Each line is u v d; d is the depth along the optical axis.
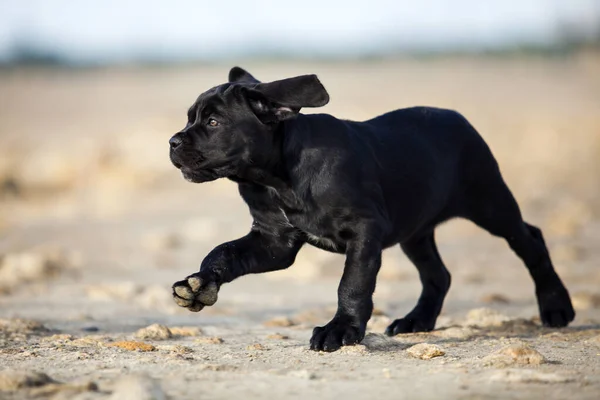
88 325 13.38
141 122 52.28
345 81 84.12
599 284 17.44
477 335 11.95
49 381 8.74
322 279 19.31
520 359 9.63
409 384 8.67
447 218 12.68
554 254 20.75
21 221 28.20
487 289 17.36
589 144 43.12
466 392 8.33
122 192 33.66
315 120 11.20
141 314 14.74
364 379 8.91
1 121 58.41
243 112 10.93
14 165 37.66
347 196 10.81
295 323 13.86
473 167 12.63
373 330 12.98
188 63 135.88
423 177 11.90
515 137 46.22
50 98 76.12
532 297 16.41
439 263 13.18
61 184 36.31
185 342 11.62
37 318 14.11
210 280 10.58
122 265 20.73
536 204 28.88
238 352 10.59
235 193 32.62
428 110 12.61
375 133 11.77
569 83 79.00
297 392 8.38
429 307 12.77
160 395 8.02
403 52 134.00
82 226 26.88
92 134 48.53
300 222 11.05
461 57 122.69
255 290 17.92
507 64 107.69
